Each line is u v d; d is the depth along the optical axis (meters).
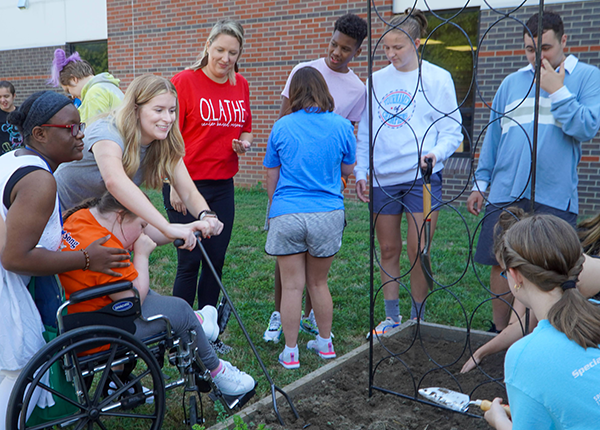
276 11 8.41
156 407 2.16
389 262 3.58
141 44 9.79
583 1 6.28
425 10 7.29
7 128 6.29
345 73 3.61
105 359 2.04
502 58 6.87
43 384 1.88
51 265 1.90
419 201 3.40
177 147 2.70
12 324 1.93
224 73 3.29
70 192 2.63
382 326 3.57
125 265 2.08
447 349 3.24
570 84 2.96
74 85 3.94
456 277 4.78
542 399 1.40
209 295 3.46
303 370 3.05
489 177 3.39
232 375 2.47
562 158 2.96
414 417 2.46
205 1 8.99
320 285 3.12
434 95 3.33
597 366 1.37
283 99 3.52
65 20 10.60
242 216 7.12
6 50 11.45
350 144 3.01
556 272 1.44
